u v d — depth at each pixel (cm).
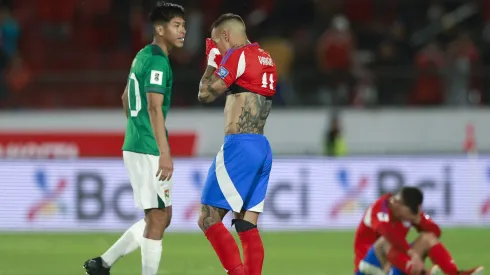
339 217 5331
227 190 2459
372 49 6744
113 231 5156
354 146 6238
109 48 6606
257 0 6894
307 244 4575
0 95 6091
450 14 7081
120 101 6234
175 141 6138
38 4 6681
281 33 6800
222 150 2480
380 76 6328
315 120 6203
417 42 6800
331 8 6975
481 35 6856
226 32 2517
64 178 5197
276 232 5144
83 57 6500
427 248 2802
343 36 6350
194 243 4562
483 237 4866
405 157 5416
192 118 6147
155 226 2541
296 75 6300
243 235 2478
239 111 2477
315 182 5316
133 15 6594
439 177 5419
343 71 6306
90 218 5188
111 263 2623
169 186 2531
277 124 6200
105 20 6606
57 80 6162
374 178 5378
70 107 6169
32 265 3725
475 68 6309
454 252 4247
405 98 6325
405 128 6253
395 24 6912
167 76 2488
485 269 3666
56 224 5169
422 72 6297
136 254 4006
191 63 6356
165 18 2545
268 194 5272
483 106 6297
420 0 7112
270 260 3947
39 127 6050
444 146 6269
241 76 2477
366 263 2811
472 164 5447
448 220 5403
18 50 6469
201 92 2475
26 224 5169
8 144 6019
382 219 2780
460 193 5425
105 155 6069
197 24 6456
